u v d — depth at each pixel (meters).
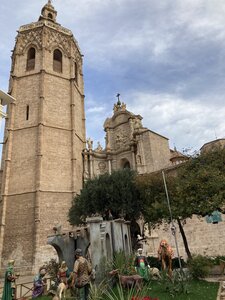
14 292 12.52
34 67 41.12
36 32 43.19
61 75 42.00
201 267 14.65
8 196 34.34
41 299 13.06
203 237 28.91
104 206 26.89
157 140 42.06
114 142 47.03
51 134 37.50
